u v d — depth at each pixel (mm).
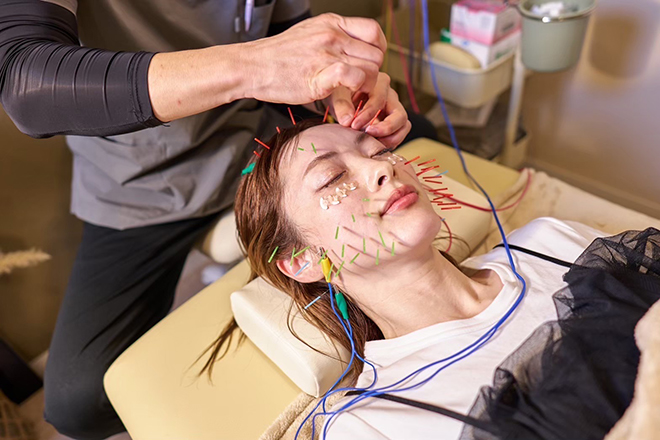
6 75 799
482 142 1871
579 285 817
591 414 656
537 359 740
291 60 761
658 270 844
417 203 810
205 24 1142
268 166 902
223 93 777
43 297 1505
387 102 971
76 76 769
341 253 836
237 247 1268
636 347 708
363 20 854
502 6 1527
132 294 1186
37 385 1493
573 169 2000
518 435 667
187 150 1186
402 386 803
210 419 896
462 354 803
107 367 1113
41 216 1434
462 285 885
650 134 1759
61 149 1408
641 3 1584
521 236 991
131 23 1041
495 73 1605
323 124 917
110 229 1262
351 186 816
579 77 1812
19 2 822
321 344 915
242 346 1008
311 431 880
